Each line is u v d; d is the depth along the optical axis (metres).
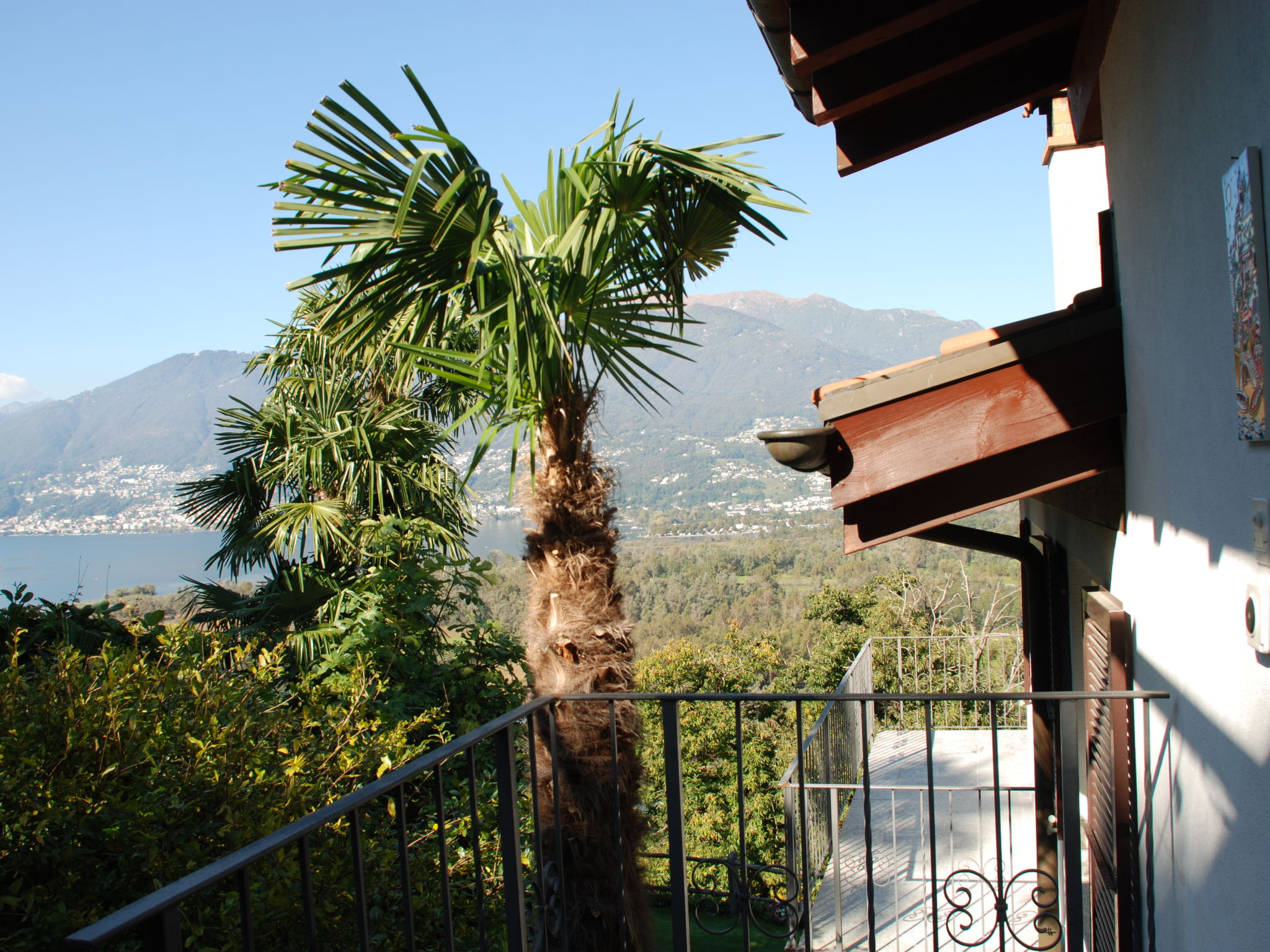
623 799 3.96
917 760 7.57
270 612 8.38
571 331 3.87
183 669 4.43
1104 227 3.03
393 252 3.27
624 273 4.09
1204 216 1.94
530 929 5.38
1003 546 4.80
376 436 9.09
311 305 8.86
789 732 15.75
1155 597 2.46
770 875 12.00
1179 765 2.23
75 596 6.03
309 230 3.09
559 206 3.80
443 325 3.76
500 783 2.13
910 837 5.98
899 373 3.06
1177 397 2.21
